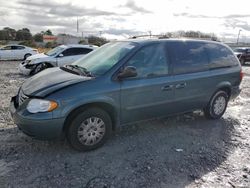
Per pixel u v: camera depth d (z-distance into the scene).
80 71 4.23
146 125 5.18
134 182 3.24
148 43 4.45
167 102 4.62
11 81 10.16
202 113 6.11
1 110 5.91
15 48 22.33
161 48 4.58
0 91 8.03
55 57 12.29
